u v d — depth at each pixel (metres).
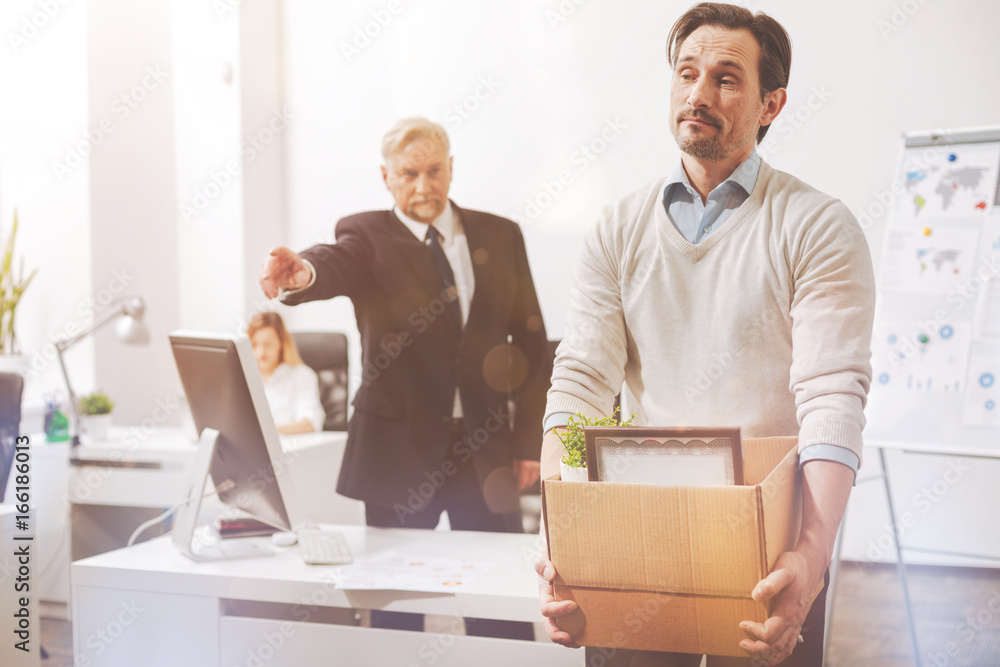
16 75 3.55
